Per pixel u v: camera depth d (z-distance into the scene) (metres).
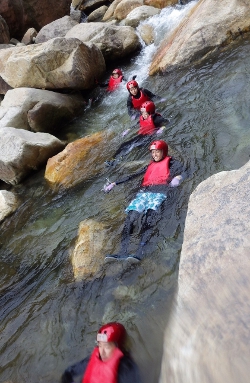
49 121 8.52
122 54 11.28
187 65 8.58
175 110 7.03
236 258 2.59
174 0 13.59
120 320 3.47
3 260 5.16
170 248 4.06
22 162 6.94
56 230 5.32
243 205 3.01
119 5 14.66
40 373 3.34
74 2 19.81
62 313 3.86
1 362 3.59
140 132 6.74
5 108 8.55
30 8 17.30
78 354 3.38
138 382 2.75
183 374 2.12
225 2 8.71
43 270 4.63
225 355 2.05
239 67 7.41
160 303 3.46
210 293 2.46
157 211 4.57
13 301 4.31
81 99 9.53
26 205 6.29
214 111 6.41
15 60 9.23
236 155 5.05
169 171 5.06
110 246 4.42
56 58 9.17
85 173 6.43
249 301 2.27
